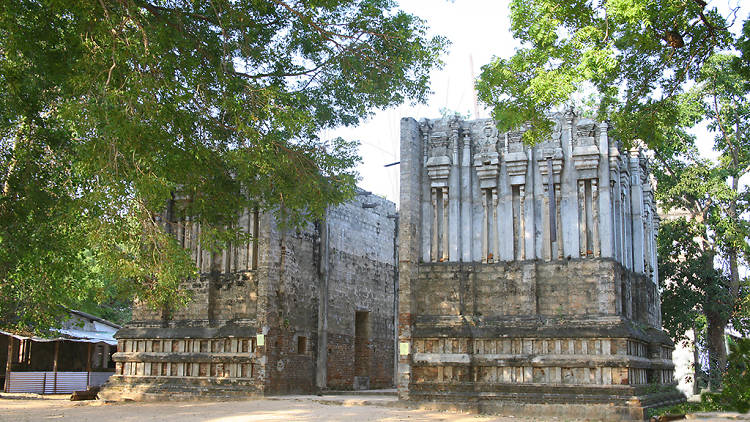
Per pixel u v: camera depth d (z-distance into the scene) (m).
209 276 24.45
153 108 12.96
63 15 14.28
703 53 14.43
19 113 15.78
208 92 14.62
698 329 32.53
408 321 20.81
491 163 21.33
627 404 18.33
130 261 14.65
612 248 19.94
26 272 17.72
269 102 14.51
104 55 12.77
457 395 19.92
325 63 16.88
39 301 20.39
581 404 18.69
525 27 14.10
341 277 27.62
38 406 21.12
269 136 15.44
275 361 23.23
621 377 18.84
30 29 13.82
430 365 20.55
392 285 31.69
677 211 35.22
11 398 24.70
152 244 14.84
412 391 20.45
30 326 26.11
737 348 9.82
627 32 13.55
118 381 24.69
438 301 21.17
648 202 25.00
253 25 15.59
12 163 16.42
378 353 29.89
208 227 16.48
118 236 14.43
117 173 13.29
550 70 13.91
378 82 16.48
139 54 12.70
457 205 21.58
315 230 26.41
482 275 21.08
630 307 21.19
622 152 21.28
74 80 12.91
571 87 13.42
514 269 20.75
